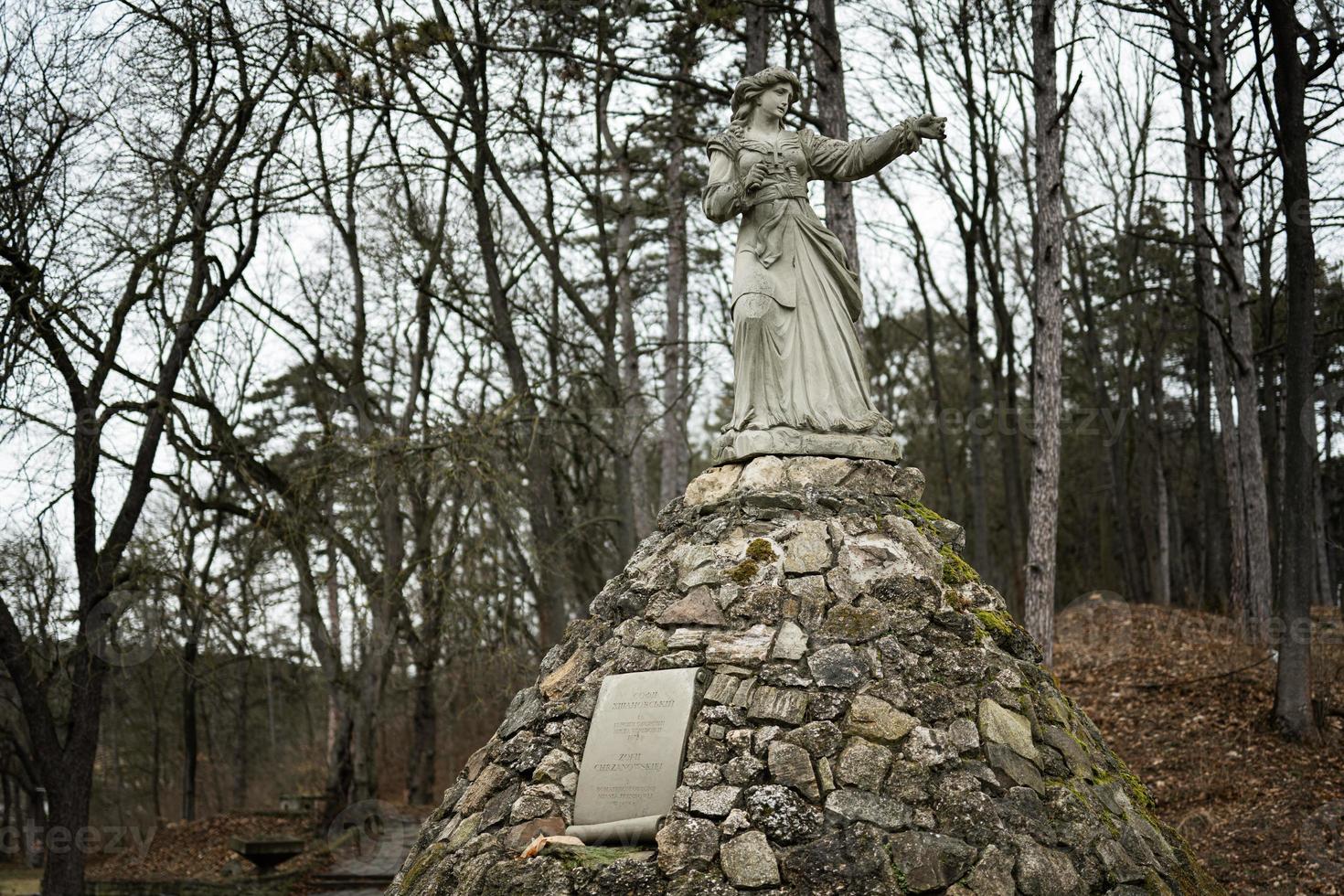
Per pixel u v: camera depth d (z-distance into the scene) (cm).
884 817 722
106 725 3023
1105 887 732
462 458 1809
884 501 912
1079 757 819
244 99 1902
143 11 1781
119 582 1806
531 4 1884
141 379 1888
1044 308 1747
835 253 970
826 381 945
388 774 3372
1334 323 2461
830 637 813
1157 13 1861
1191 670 1952
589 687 846
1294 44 1606
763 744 760
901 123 965
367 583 1994
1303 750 1544
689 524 920
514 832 771
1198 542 3706
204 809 3591
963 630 834
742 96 970
